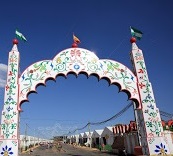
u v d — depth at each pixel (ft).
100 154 108.68
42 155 116.06
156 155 38.09
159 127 39.55
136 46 43.93
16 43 41.81
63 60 41.50
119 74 41.68
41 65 40.88
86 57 41.98
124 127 105.29
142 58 43.06
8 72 39.50
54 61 41.34
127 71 42.04
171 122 71.87
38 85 40.45
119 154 98.84
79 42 43.75
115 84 41.75
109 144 138.21
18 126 37.86
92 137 179.73
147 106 40.34
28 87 39.50
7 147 35.83
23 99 38.75
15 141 36.47
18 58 40.70
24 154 126.52
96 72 41.29
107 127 144.97
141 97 40.83
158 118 40.01
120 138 106.63
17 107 38.01
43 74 40.50
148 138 38.91
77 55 41.93
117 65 42.14
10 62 40.04
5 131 36.55
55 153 132.57
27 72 40.24
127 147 95.91
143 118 39.91
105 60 42.22
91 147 177.68
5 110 37.47
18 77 39.99
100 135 160.97
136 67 42.47
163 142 38.78
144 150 40.09
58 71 40.81
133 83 41.57
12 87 38.52
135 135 86.43
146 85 41.39
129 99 40.81
